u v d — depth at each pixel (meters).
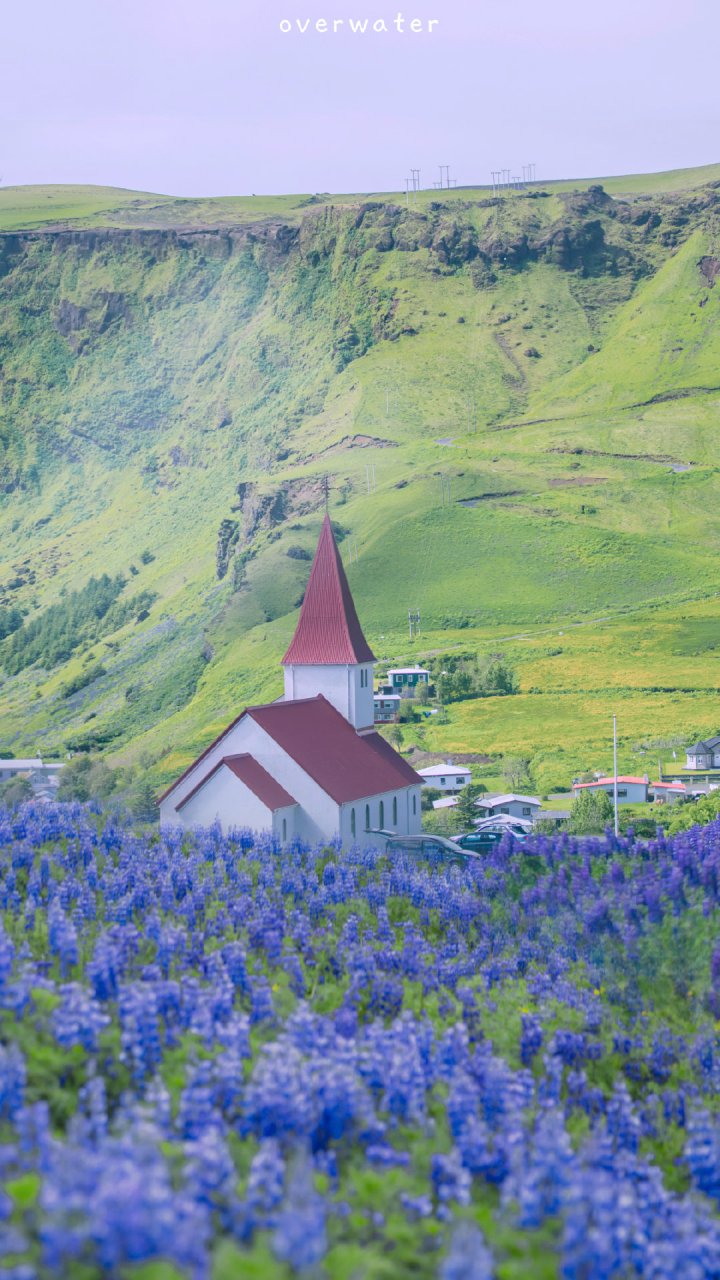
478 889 158.75
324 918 133.50
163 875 126.69
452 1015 97.56
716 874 136.50
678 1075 95.25
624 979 117.25
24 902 111.25
